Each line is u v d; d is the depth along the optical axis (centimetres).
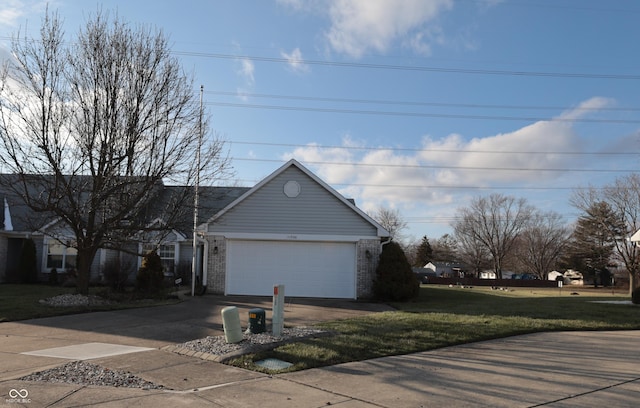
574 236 6134
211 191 1895
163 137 1659
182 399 614
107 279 2250
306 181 2066
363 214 2039
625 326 1206
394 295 1927
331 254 2048
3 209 2525
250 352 859
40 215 1862
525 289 4925
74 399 609
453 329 1093
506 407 581
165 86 1655
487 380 704
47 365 791
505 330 1100
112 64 1591
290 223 2047
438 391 650
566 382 692
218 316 1377
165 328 1170
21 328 1177
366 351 877
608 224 5322
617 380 703
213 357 834
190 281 2514
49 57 1524
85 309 1468
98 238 1652
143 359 840
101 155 1562
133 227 1670
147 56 1638
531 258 7088
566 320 1273
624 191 4331
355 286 2023
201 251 2459
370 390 655
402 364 805
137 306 1580
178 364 805
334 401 607
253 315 1018
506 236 7012
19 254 2697
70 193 1564
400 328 1098
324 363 800
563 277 7119
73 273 2325
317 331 1042
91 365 792
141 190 1650
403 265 1961
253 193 2056
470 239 7325
